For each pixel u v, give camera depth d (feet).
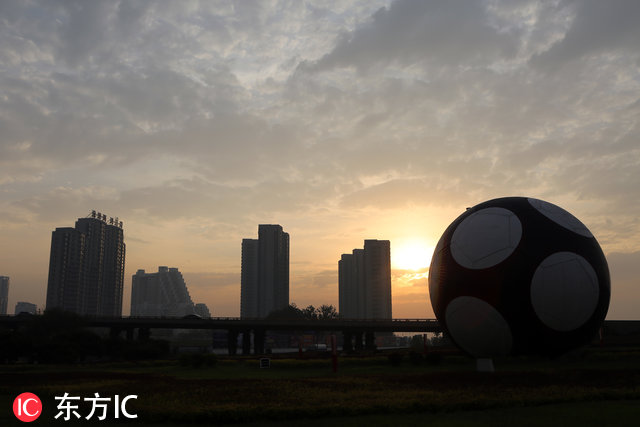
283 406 51.01
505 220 88.22
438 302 93.71
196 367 126.00
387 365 117.80
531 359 92.99
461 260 88.63
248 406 50.88
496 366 92.73
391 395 58.13
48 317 276.21
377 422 44.88
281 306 619.67
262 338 313.12
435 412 50.52
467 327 88.58
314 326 285.23
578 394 56.44
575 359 107.55
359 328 283.59
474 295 86.02
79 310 566.77
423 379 76.54
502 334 85.61
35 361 182.09
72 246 564.71
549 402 53.88
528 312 82.64
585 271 85.15
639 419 43.75
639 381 68.64
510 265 83.46
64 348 180.04
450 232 95.71
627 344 184.03
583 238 88.43
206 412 47.39
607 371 80.64
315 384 72.33
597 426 41.19
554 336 85.05
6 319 305.12
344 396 57.82
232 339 308.40
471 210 96.99
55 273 550.77
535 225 86.63
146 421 47.80
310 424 44.88
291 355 186.19
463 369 98.32
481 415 47.57
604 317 91.15
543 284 82.43
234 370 117.08
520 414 47.29
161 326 305.12
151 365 150.20
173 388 70.38
